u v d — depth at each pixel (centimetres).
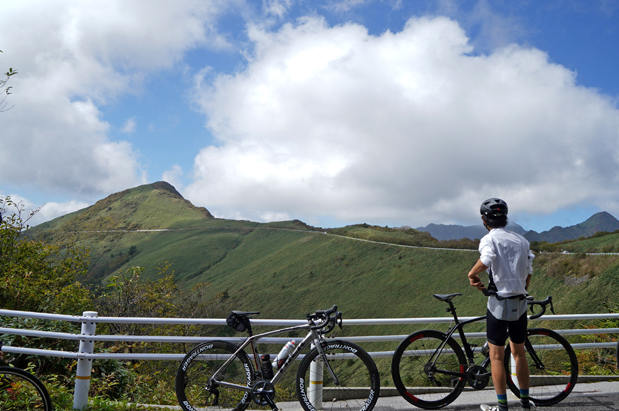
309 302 9306
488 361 394
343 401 376
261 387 363
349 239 12488
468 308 6606
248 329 378
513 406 399
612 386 460
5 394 365
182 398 373
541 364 417
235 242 17362
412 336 398
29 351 384
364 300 8588
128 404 417
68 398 411
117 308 1412
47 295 1069
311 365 387
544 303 426
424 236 11562
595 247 6612
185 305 1891
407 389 395
